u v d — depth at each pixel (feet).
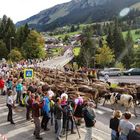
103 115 74.84
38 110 54.95
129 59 357.20
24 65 228.63
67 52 587.68
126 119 41.37
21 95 82.53
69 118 57.06
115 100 80.12
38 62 342.44
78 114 61.72
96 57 348.18
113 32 395.55
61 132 58.08
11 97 66.08
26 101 68.13
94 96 83.61
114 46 384.27
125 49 375.86
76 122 62.18
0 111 76.84
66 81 111.65
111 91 87.61
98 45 398.83
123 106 84.99
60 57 460.55
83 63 347.56
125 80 171.53
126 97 76.95
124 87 92.02
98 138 56.80
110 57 346.13
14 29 481.46
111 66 355.77
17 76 116.88
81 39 443.73
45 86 82.53
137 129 38.19
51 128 62.28
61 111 53.83
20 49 424.46
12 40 462.19
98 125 65.82
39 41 426.92
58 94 71.61
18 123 66.03
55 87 82.64
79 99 62.08
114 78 186.19
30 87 76.48
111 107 83.61
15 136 57.31
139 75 207.82
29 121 67.56
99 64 351.05
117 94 80.28
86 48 370.73
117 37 385.91
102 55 344.49
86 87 87.04
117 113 43.16
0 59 427.33
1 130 61.00
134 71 207.21
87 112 48.37
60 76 131.44
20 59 370.32
